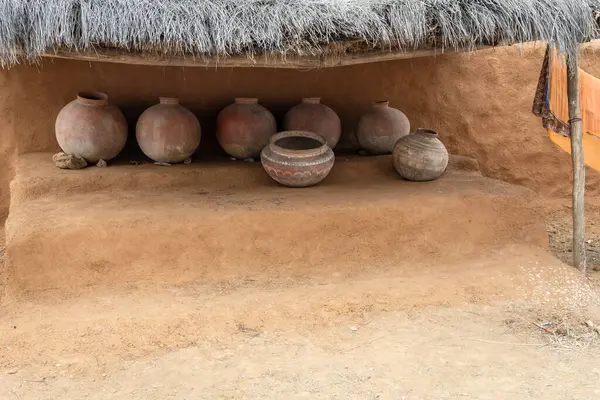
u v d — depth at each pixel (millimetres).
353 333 2699
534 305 2957
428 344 2627
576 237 3295
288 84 4066
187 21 2680
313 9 2734
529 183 4504
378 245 3248
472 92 4395
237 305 2773
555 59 3338
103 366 2447
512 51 4367
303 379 2375
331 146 3857
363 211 3240
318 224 3180
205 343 2598
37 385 2332
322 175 3486
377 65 4199
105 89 3812
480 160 4465
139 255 2980
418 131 3713
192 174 3512
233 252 3086
